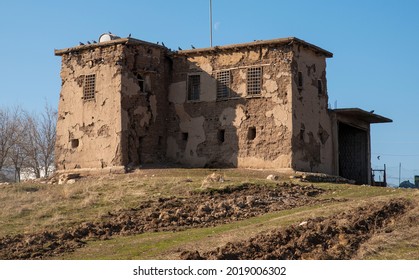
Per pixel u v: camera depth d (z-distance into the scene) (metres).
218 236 19.98
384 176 45.53
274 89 37.53
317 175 35.19
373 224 19.45
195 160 39.69
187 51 40.41
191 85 40.62
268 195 27.86
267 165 37.16
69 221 23.83
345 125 43.25
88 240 21.58
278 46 37.75
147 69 39.59
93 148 38.97
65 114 40.47
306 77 38.50
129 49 39.06
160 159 40.16
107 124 38.62
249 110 38.19
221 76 39.41
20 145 54.12
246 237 19.00
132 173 37.06
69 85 40.53
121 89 38.38
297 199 27.17
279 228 19.55
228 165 38.50
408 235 18.22
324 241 18.08
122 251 19.48
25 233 22.19
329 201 26.38
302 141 37.59
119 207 25.91
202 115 39.75
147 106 39.66
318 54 39.81
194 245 18.91
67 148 40.06
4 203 27.75
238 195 28.09
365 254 16.92
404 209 20.88
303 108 37.94
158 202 26.62
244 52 38.75
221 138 39.16
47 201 27.89
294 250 17.30
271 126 37.34
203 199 27.17
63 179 38.09
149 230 22.78
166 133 40.84
